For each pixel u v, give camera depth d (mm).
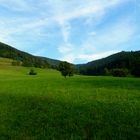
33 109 24281
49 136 15711
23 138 15367
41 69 181750
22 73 144125
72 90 40938
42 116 21156
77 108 24219
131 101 27719
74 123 18688
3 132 16688
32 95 34594
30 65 197750
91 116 20688
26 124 18766
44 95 34500
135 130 16500
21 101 29141
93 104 26188
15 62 192750
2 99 31094
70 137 15430
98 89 41781
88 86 48406
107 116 20500
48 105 26156
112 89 41312
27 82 63188
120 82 55406
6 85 54844
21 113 22562
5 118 20766
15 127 17969
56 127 17844
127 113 21391
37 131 16844
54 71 176375
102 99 29750
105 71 153250
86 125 18062
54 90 41438
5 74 130500
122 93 35375
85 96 32781
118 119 19438
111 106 24781
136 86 45406
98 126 17688
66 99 30234
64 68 87875
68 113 21984
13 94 36219
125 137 15008
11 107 25500
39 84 55719
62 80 68938
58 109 23875
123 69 128750
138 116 20250
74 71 89250
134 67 125438
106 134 15805
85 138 15117
